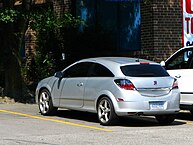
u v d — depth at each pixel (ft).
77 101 44.39
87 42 70.74
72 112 51.21
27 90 62.54
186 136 36.11
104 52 70.33
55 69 73.05
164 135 36.52
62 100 46.14
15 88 60.95
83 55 70.85
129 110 39.86
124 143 32.99
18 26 60.08
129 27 67.05
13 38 60.59
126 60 43.11
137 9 65.67
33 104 58.39
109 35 70.18
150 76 41.22
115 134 36.94
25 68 74.38
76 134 36.86
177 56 47.80
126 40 67.56
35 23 58.75
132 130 39.17
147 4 62.18
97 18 72.18
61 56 72.64
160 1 61.72
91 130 39.06
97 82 42.32
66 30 72.33
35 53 77.00
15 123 42.73
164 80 41.50
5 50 61.05
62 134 36.86
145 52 63.00
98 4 72.13
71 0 74.54
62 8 75.20
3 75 72.64
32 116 47.75
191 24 63.31
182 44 62.80
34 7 63.10
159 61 61.57
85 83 43.57
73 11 74.69
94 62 43.86
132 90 40.06
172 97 41.50
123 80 40.29
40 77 73.56
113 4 69.92
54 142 33.35
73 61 71.56
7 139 34.45
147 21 62.39
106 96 41.22
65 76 46.42
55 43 72.95
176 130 39.29
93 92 42.52
